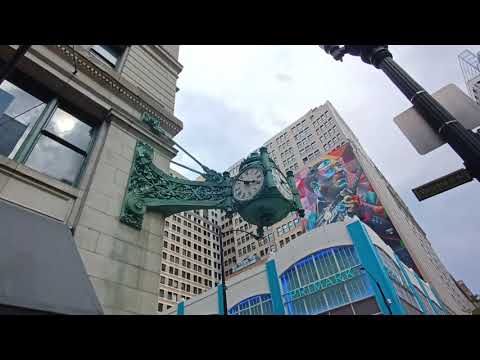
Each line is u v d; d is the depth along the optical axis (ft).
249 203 26.76
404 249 201.57
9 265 13.69
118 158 27.63
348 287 90.38
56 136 24.94
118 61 37.37
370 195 235.40
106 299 20.43
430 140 15.19
